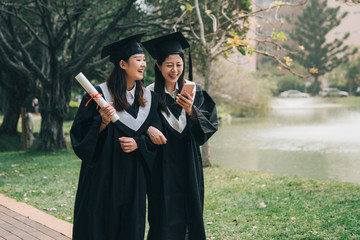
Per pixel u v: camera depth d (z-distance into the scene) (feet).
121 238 8.97
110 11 43.39
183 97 8.88
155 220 9.30
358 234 13.23
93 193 8.84
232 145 52.19
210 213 16.75
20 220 14.98
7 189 21.95
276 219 15.37
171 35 9.30
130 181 8.93
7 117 53.78
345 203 17.15
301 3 25.25
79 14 37.50
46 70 44.37
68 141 54.65
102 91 9.04
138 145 8.74
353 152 43.62
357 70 187.42
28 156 39.70
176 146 9.32
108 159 8.87
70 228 13.89
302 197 18.79
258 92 98.32
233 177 25.63
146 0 40.19
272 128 73.87
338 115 104.37
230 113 105.40
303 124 80.53
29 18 42.45
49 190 21.63
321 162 37.68
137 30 42.50
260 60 199.41
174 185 9.24
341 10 213.05
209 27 36.19
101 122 8.65
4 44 39.91
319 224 14.43
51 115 42.93
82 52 44.14
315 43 178.40
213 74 85.81
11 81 52.85
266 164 37.32
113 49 9.08
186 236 9.68
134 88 9.25
